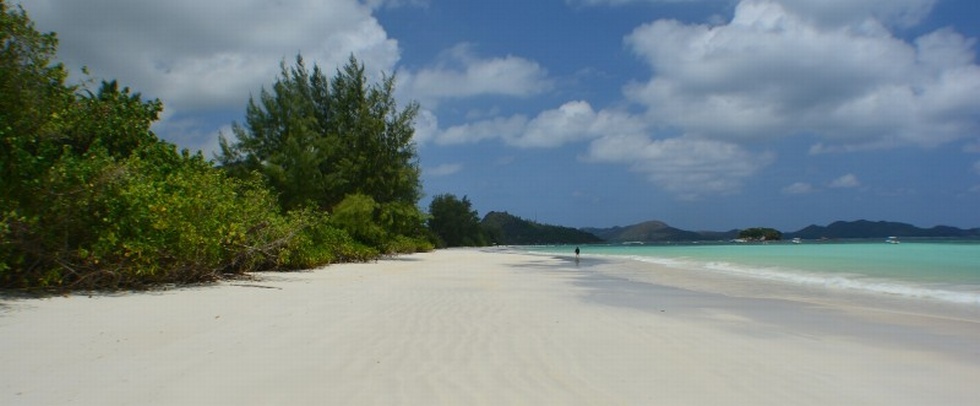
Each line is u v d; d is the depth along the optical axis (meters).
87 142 14.30
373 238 32.06
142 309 8.75
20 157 10.55
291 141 29.59
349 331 7.09
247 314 8.39
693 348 6.39
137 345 6.07
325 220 25.36
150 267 11.66
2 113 10.50
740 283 16.09
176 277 12.66
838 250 43.12
